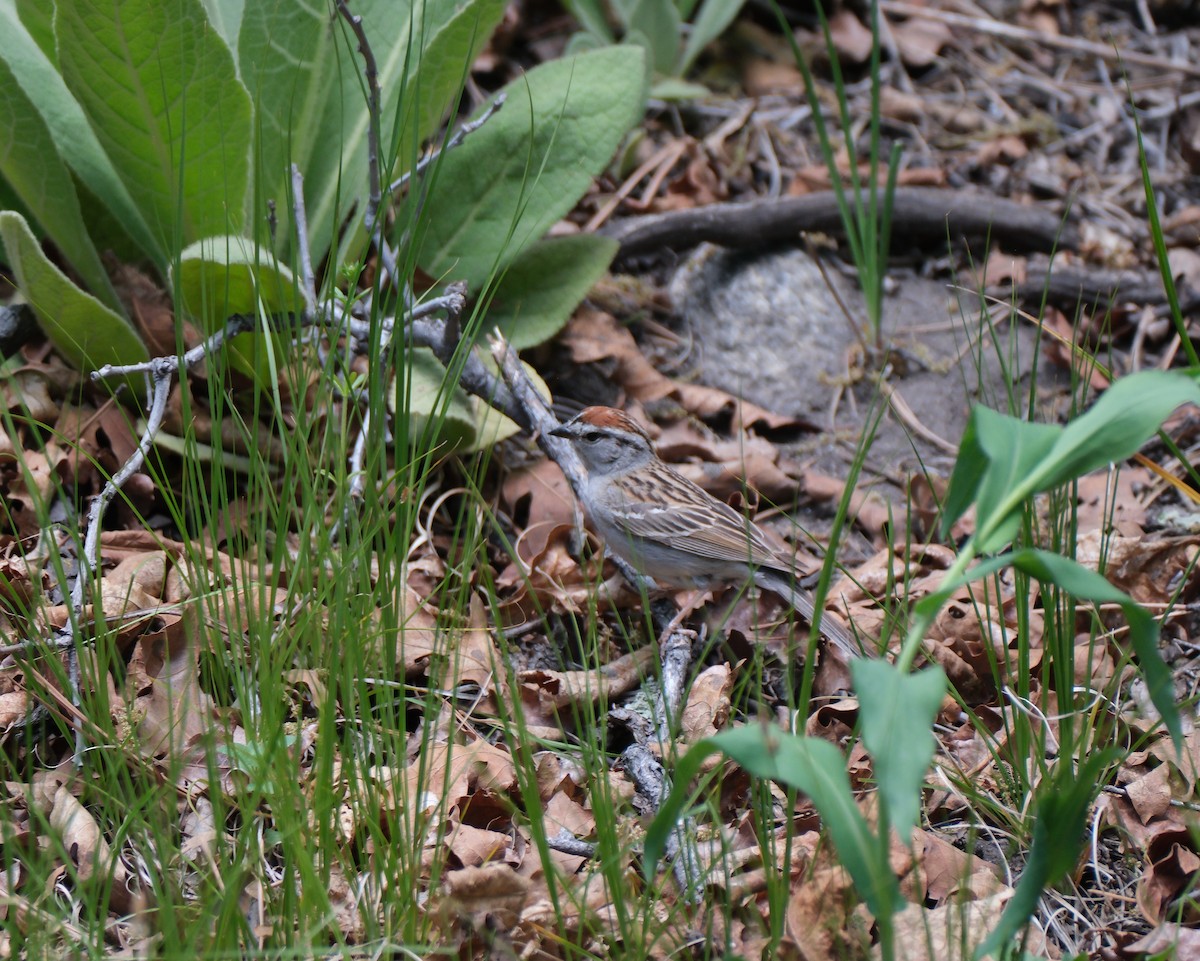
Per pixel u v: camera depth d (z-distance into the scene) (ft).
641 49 20.12
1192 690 16.39
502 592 17.72
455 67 18.40
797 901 12.02
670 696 15.76
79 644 12.85
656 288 24.02
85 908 12.04
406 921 11.20
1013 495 9.35
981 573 9.16
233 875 10.73
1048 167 28.02
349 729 12.14
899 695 8.71
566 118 19.85
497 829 13.79
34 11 17.98
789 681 12.86
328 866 11.37
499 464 19.86
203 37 16.67
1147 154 28.76
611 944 11.17
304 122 19.12
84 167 18.94
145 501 17.62
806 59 29.78
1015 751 14.97
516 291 20.40
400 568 13.61
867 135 28.19
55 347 18.38
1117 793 14.47
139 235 19.13
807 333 23.98
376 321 14.44
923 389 23.38
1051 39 30.81
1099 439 9.34
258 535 13.19
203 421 18.06
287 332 15.74
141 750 12.81
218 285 16.98
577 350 21.95
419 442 15.81
